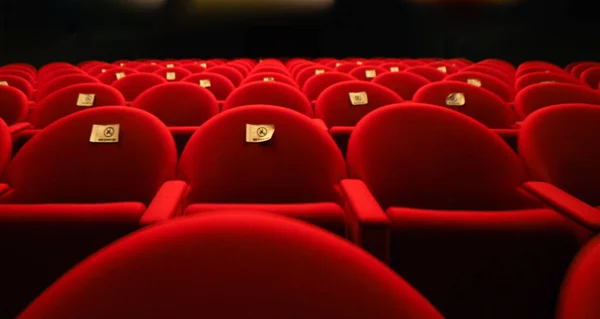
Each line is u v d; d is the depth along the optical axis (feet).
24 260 2.50
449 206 3.65
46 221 2.48
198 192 3.52
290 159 3.68
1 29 25.32
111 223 2.51
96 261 1.16
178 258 1.15
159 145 3.68
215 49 29.40
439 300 2.55
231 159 3.65
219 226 1.22
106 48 27.84
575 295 1.27
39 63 26.61
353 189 2.95
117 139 3.66
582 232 2.63
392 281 1.19
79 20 26.94
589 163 3.74
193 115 6.97
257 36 29.68
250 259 1.16
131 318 1.07
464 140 3.75
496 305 2.55
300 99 7.06
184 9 28.40
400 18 29.37
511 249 2.48
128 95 9.46
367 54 30.25
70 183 3.55
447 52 28.60
